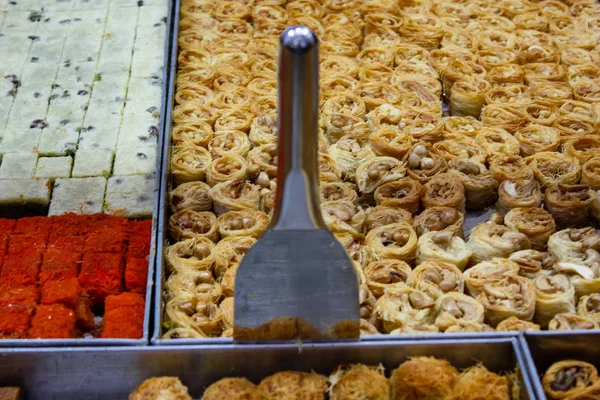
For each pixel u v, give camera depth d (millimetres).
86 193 1172
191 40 1348
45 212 1178
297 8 1409
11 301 1009
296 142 838
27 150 1229
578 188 1108
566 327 956
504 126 1204
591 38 1358
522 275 1015
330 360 917
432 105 1235
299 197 865
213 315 990
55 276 1042
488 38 1354
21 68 1357
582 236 1046
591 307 986
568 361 919
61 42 1407
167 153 1123
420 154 1144
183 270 1024
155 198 1063
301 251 886
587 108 1232
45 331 976
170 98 1204
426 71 1300
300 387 898
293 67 809
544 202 1115
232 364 915
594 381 903
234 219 1079
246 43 1346
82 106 1297
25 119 1275
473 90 1248
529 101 1239
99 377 920
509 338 915
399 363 922
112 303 1007
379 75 1293
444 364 905
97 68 1359
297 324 908
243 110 1225
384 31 1364
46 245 1081
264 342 910
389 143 1161
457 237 1056
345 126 1194
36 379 918
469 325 958
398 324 971
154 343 912
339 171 1151
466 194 1125
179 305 988
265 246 885
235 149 1174
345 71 1291
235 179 1128
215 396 894
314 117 832
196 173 1144
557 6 1430
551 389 902
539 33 1358
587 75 1300
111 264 1050
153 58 1377
